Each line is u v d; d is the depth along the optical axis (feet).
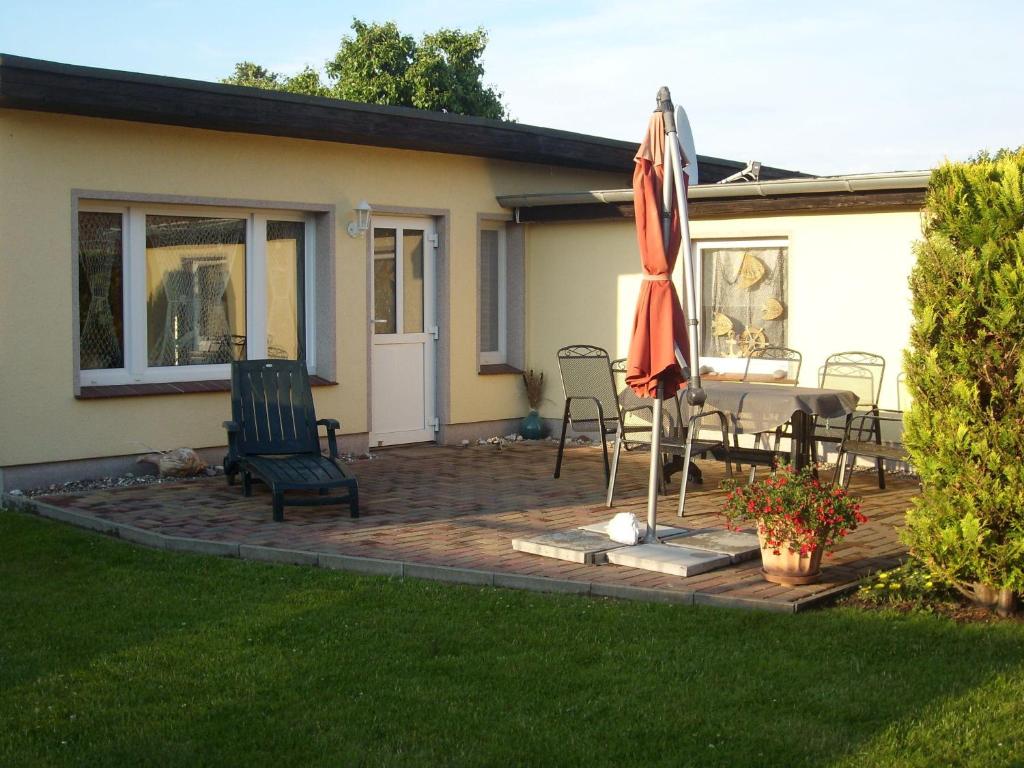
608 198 36.76
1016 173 17.53
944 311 18.44
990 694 14.51
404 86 84.48
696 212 35.17
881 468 29.50
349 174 35.04
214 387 31.94
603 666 15.65
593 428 38.83
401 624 17.49
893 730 13.41
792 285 33.88
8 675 15.29
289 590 19.44
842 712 13.97
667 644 16.55
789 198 33.09
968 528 17.95
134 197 30.14
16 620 17.81
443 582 20.22
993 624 17.58
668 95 22.26
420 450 36.73
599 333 38.83
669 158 22.17
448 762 12.66
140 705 14.25
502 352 41.19
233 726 13.64
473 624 17.49
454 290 38.40
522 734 13.42
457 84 85.61
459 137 36.24
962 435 18.13
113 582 20.08
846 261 32.81
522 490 29.12
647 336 22.36
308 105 31.83
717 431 33.71
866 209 32.01
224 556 22.21
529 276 40.75
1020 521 17.76
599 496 28.30
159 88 28.63
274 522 24.79
